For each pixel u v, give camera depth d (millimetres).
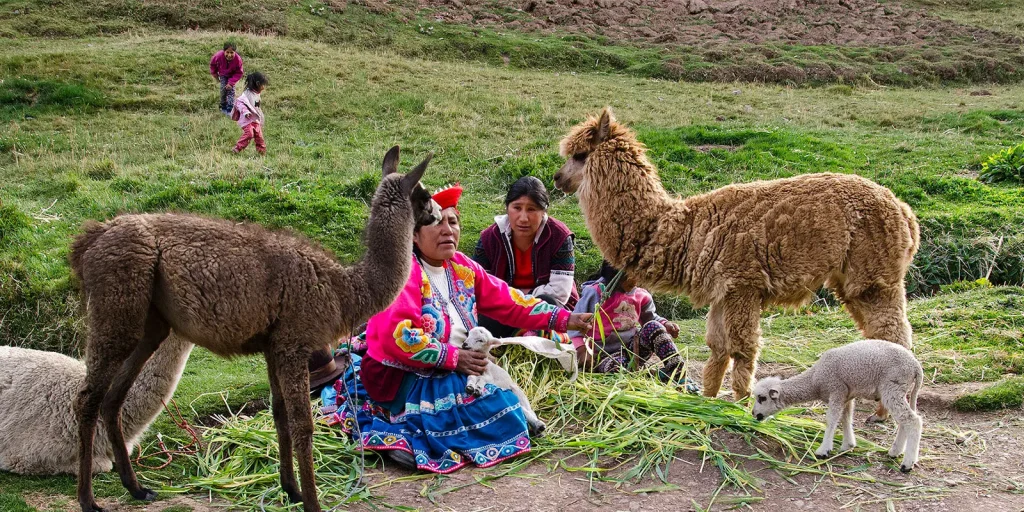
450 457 4363
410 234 4012
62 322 7148
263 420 4918
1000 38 25938
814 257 4926
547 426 4766
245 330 3697
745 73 21312
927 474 4199
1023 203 9859
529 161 11836
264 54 18062
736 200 5172
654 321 5625
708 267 5105
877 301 5043
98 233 3711
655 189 5492
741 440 4516
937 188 10633
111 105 15188
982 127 14555
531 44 22828
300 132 14164
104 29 20906
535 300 5039
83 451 3738
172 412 5246
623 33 25719
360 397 4809
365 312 3934
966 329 6531
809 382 4309
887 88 21031
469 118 14969
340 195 10531
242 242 3717
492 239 5699
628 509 3891
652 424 4586
